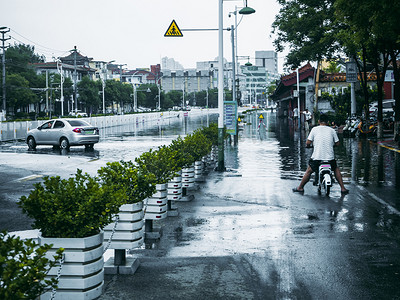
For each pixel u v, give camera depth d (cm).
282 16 3186
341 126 4322
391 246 696
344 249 684
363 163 1766
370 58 2850
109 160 2028
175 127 5622
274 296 505
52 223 451
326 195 1134
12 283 313
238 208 1006
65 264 451
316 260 633
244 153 2319
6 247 336
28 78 10425
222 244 723
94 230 475
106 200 467
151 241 745
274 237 761
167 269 605
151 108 16462
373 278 559
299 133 3938
